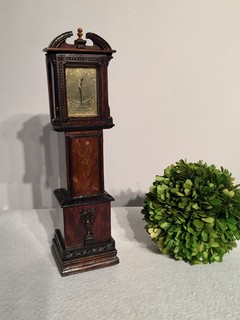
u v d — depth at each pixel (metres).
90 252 1.19
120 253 1.29
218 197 1.19
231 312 0.96
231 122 1.79
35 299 1.02
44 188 1.77
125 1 1.54
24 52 1.57
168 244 1.20
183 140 1.79
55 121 1.06
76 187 1.15
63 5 1.53
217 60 1.67
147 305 0.99
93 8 1.54
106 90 1.09
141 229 1.51
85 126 1.09
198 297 1.02
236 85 1.73
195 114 1.75
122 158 1.77
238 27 1.64
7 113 1.64
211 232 1.15
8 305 0.99
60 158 1.26
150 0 1.55
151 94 1.69
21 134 1.68
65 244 1.18
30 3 1.51
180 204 1.18
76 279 1.13
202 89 1.71
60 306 0.99
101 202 1.18
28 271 1.18
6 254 1.29
